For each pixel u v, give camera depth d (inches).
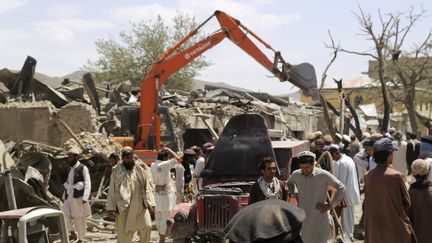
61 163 565.6
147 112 662.5
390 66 1652.3
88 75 943.0
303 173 300.0
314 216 296.2
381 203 270.8
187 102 1085.8
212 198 353.4
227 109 1042.1
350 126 1137.4
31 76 906.7
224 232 117.7
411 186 283.6
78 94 965.2
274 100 1406.3
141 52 2085.4
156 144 657.6
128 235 375.9
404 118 2298.2
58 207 517.0
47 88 914.7
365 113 1784.0
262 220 115.1
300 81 705.6
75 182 447.8
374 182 273.1
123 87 1107.3
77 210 446.3
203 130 979.3
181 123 911.0
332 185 296.0
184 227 361.7
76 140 584.4
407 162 699.4
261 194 300.2
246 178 387.2
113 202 374.9
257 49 701.3
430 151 474.9
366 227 279.3
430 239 275.1
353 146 756.0
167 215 425.1
